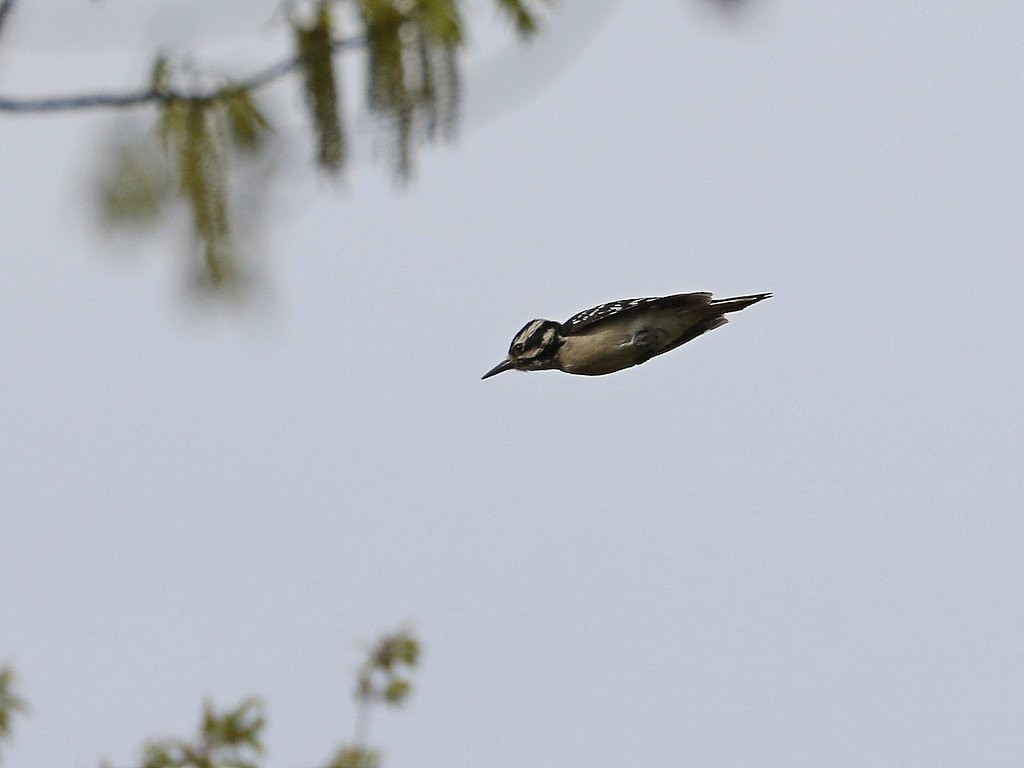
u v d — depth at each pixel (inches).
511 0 380.5
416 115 397.1
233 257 372.8
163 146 385.1
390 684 588.4
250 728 591.8
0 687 641.6
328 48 400.8
